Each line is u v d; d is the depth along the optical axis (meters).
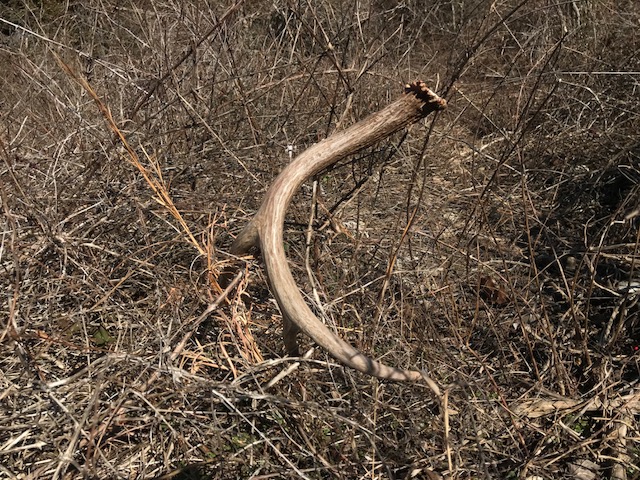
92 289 2.08
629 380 2.14
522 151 3.00
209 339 2.09
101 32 3.28
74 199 2.29
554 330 2.33
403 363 2.03
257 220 1.78
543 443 1.89
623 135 3.06
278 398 1.67
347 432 1.78
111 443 1.77
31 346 1.99
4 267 2.05
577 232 2.87
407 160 2.80
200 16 2.94
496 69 4.14
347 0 3.33
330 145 1.77
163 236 2.38
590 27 3.90
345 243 2.50
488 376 2.05
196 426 1.75
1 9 3.90
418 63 3.96
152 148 2.54
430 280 2.44
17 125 2.83
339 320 2.15
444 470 1.74
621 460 1.81
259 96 2.67
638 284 2.42
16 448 1.64
